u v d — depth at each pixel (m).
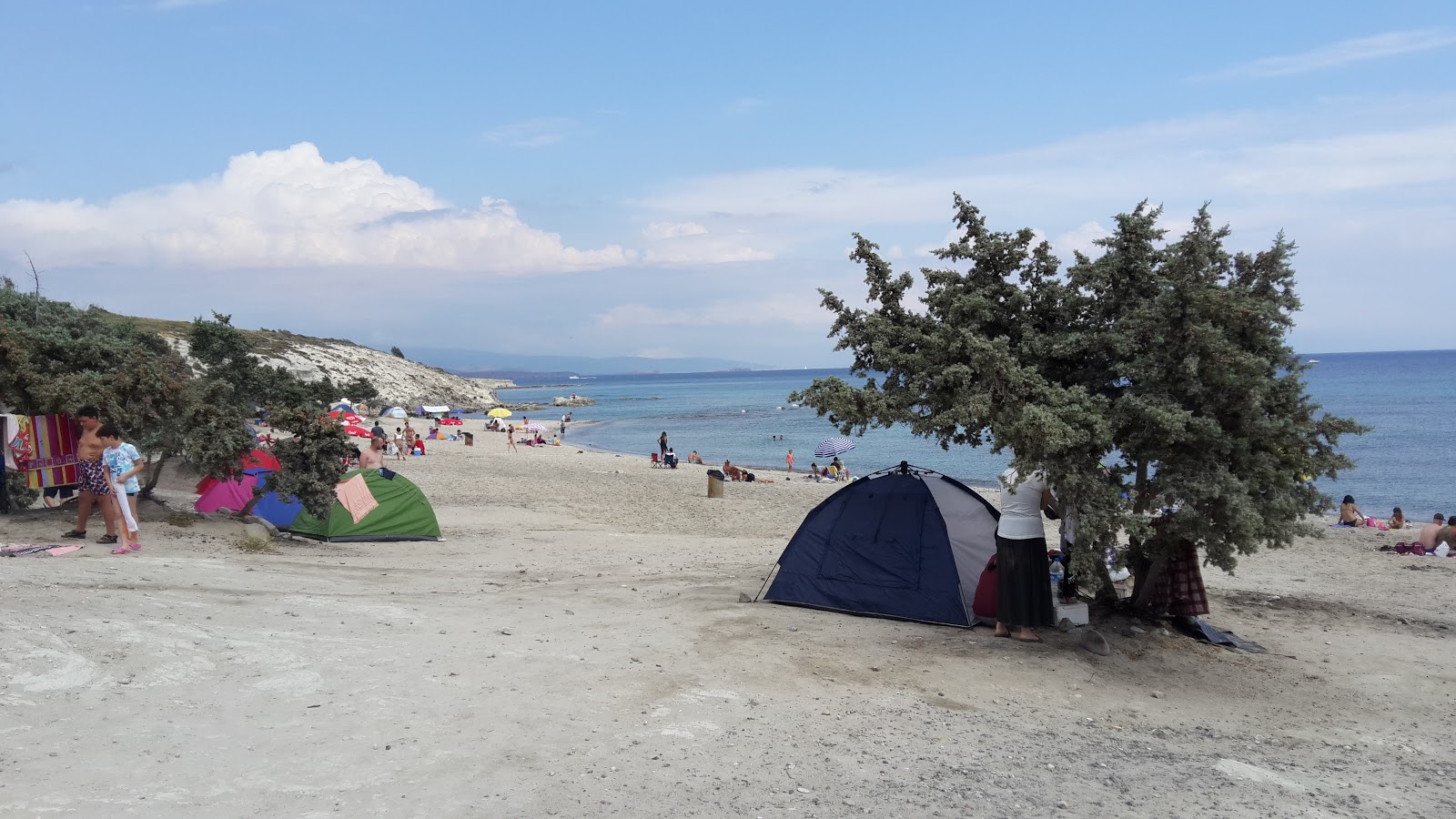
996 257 9.31
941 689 7.28
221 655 6.67
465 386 153.12
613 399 160.38
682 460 48.50
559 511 23.20
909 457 52.72
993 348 8.18
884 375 9.34
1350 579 14.91
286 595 9.18
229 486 15.85
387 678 6.47
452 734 5.44
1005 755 5.87
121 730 5.12
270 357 104.69
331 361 121.38
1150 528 7.85
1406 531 21.30
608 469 38.09
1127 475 8.77
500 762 5.07
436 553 14.73
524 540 17.25
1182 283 8.12
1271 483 8.12
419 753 5.11
